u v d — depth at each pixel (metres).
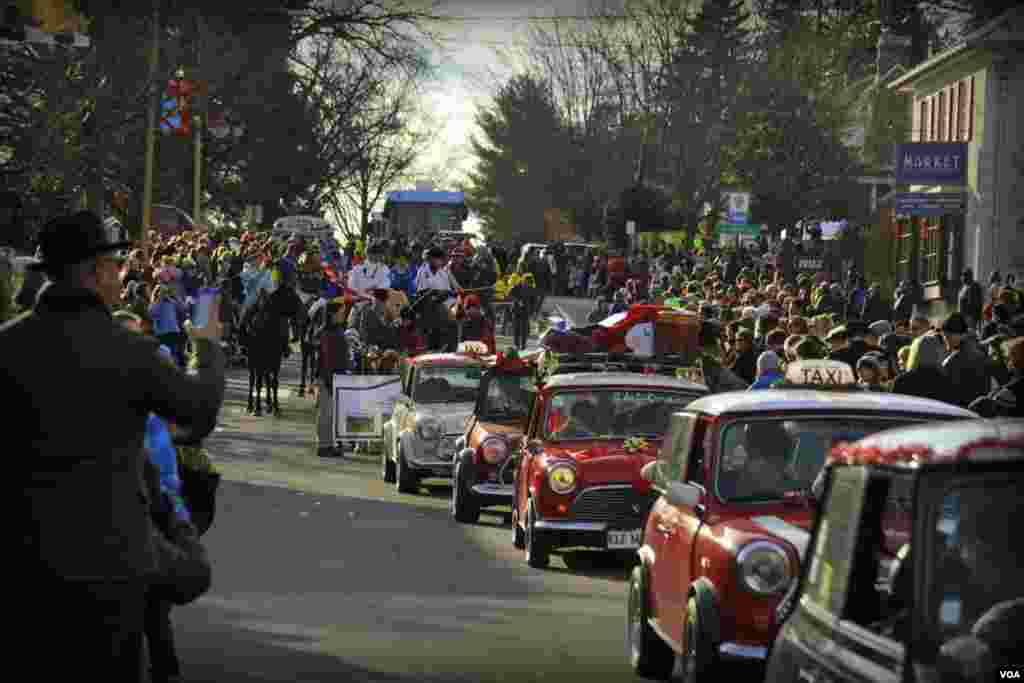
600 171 129.25
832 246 99.50
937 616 7.30
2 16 36.84
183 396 8.38
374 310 44.66
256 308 47.97
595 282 95.38
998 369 26.70
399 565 22.55
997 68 83.81
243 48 72.81
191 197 86.94
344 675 14.79
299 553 23.34
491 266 61.94
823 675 8.16
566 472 22.66
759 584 13.06
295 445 41.09
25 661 8.14
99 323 8.40
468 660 15.72
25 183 49.00
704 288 55.28
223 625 17.47
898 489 8.05
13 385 8.23
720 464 14.37
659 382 24.23
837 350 24.70
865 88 116.94
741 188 111.56
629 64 122.88
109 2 52.75
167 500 11.23
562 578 22.02
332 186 94.75
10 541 8.14
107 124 52.41
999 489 7.36
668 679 15.23
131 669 8.31
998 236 83.88
